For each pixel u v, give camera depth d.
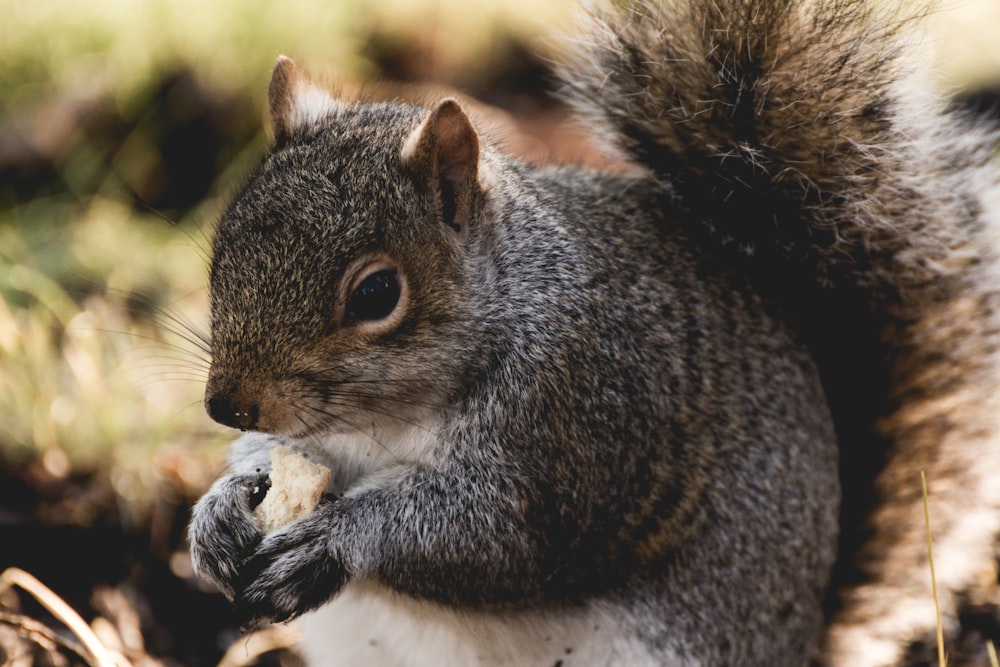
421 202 1.74
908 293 1.79
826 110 1.78
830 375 1.79
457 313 1.74
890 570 1.80
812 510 1.78
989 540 1.81
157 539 1.84
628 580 1.77
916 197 1.78
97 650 1.77
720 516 1.77
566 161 1.83
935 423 1.80
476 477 1.75
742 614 1.77
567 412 1.75
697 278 1.77
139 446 1.85
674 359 1.76
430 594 1.75
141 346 1.88
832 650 1.80
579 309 1.75
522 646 1.77
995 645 1.81
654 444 1.76
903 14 1.78
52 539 1.83
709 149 1.78
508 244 1.75
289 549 1.75
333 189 1.74
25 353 1.87
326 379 1.73
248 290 1.73
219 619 1.83
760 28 1.78
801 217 1.78
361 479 1.76
